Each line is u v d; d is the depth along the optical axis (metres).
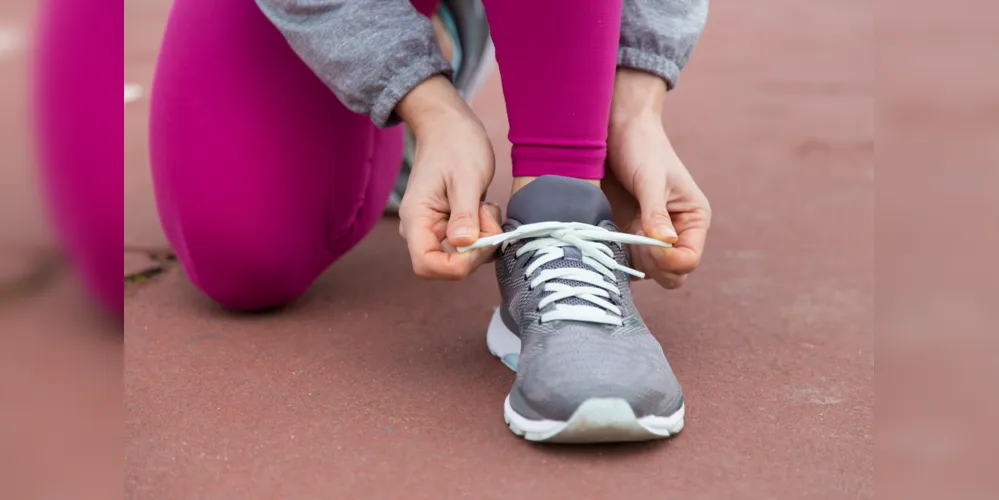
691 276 1.60
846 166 2.34
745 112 2.96
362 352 1.27
